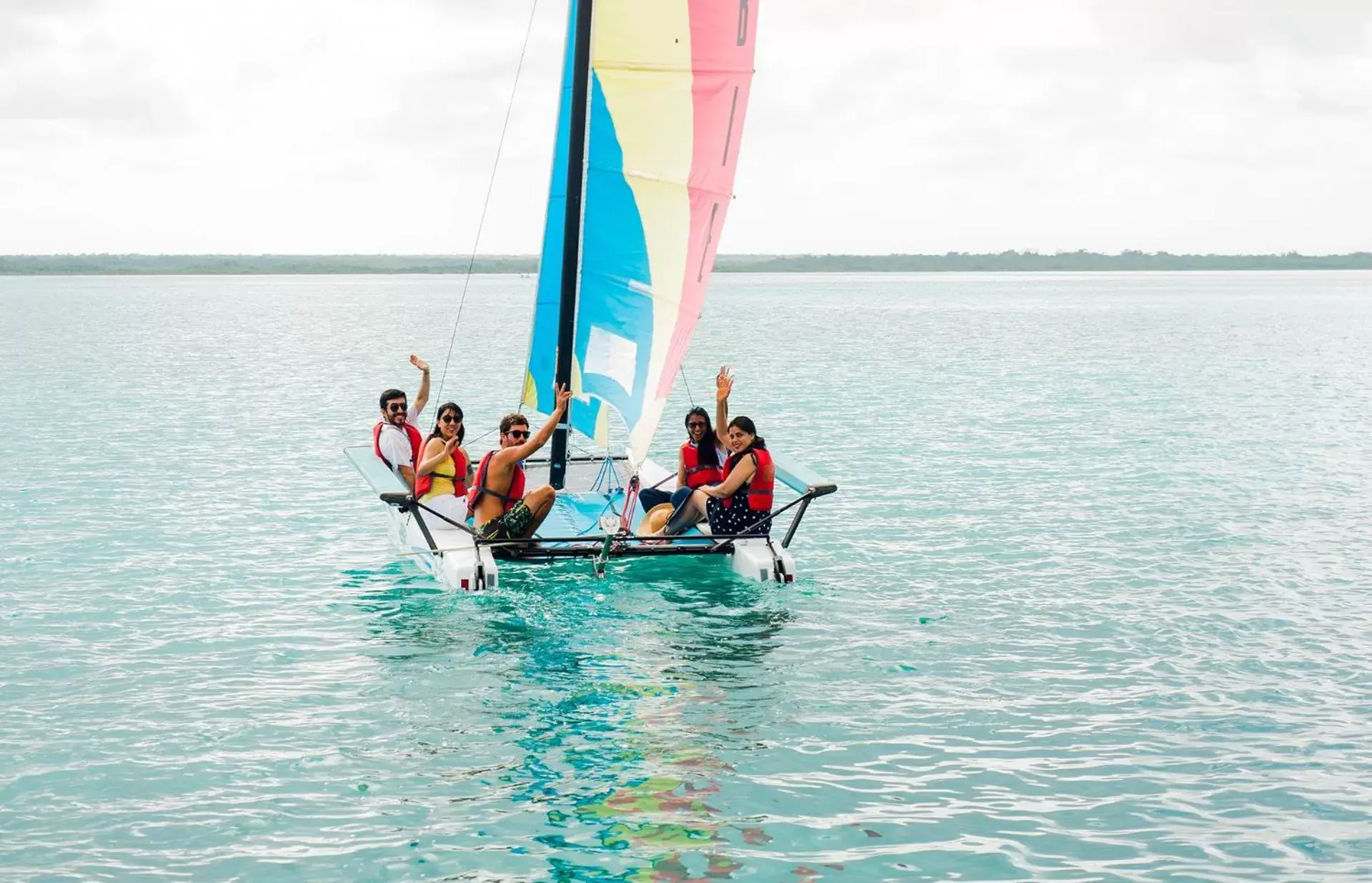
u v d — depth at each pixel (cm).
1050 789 745
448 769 774
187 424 2533
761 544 1262
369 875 638
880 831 689
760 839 679
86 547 1391
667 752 802
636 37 1342
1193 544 1413
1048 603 1165
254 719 858
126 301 13612
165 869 643
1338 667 971
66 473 1906
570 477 1545
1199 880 634
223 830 688
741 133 1310
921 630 1075
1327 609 1139
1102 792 741
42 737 820
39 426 2469
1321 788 745
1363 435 2359
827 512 1603
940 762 786
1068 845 672
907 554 1367
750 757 793
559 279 1565
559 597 1178
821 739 825
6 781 750
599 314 1433
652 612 1129
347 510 1616
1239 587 1220
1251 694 912
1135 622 1099
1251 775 765
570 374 1473
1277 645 1030
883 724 852
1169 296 14800
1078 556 1355
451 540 1250
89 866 645
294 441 2288
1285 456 2092
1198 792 741
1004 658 998
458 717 864
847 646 1030
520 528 1216
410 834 684
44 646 1022
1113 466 1988
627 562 1305
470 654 1006
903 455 2098
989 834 686
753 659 995
